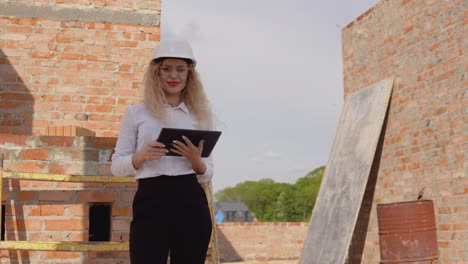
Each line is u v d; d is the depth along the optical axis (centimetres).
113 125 655
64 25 661
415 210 674
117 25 674
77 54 659
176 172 259
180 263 261
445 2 673
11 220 468
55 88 648
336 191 814
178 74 268
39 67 648
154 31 683
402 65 767
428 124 699
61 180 413
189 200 257
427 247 666
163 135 246
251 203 8950
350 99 891
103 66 663
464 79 633
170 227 256
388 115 799
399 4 779
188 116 275
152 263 248
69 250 391
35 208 473
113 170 261
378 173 819
